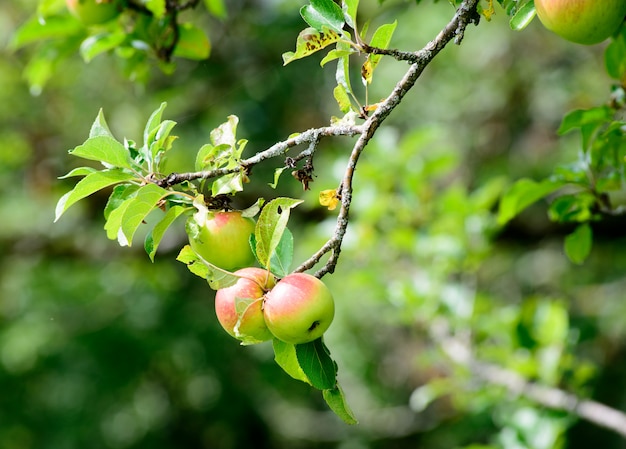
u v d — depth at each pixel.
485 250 5.25
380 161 5.27
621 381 7.68
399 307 5.30
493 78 8.49
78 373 9.00
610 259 8.41
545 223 6.79
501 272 8.96
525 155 8.50
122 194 2.38
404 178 5.27
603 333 7.91
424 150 8.18
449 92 8.57
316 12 2.38
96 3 3.61
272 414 10.47
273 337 2.30
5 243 8.09
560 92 8.27
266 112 7.71
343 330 9.67
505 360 4.82
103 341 9.02
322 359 2.29
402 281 5.19
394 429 9.98
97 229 8.20
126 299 9.31
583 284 8.58
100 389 8.97
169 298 9.13
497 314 5.21
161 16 3.72
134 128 8.09
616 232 6.15
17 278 9.12
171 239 7.69
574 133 8.22
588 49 8.20
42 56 4.28
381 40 2.43
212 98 7.14
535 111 8.54
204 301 9.20
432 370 9.12
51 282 9.24
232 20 6.57
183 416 9.80
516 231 6.86
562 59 8.35
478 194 5.19
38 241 8.09
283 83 7.59
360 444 10.13
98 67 8.04
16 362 9.27
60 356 9.09
